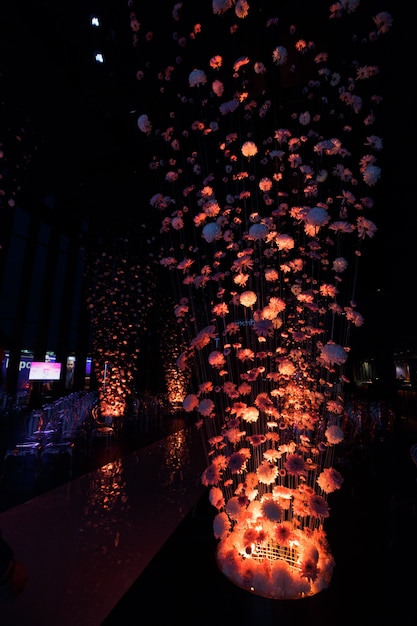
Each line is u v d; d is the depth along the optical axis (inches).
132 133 218.2
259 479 60.7
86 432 223.5
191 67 152.6
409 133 155.1
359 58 133.2
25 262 330.3
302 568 57.9
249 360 73.0
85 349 390.9
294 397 73.0
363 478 131.6
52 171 287.3
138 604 60.2
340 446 177.0
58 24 155.2
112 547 81.7
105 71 173.6
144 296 367.6
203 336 64.0
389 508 102.7
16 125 223.6
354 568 70.7
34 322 346.3
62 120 219.1
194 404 63.5
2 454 175.6
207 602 60.3
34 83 189.6
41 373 298.2
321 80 138.3
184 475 144.3
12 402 305.7
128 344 347.6
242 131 156.8
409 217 220.8
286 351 74.2
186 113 175.0
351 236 116.9
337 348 57.7
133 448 197.2
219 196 178.2
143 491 123.3
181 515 101.3
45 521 96.7
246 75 138.5
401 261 268.7
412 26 120.2
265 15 124.7
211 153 178.7
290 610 57.8
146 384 428.5
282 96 145.3
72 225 376.8
